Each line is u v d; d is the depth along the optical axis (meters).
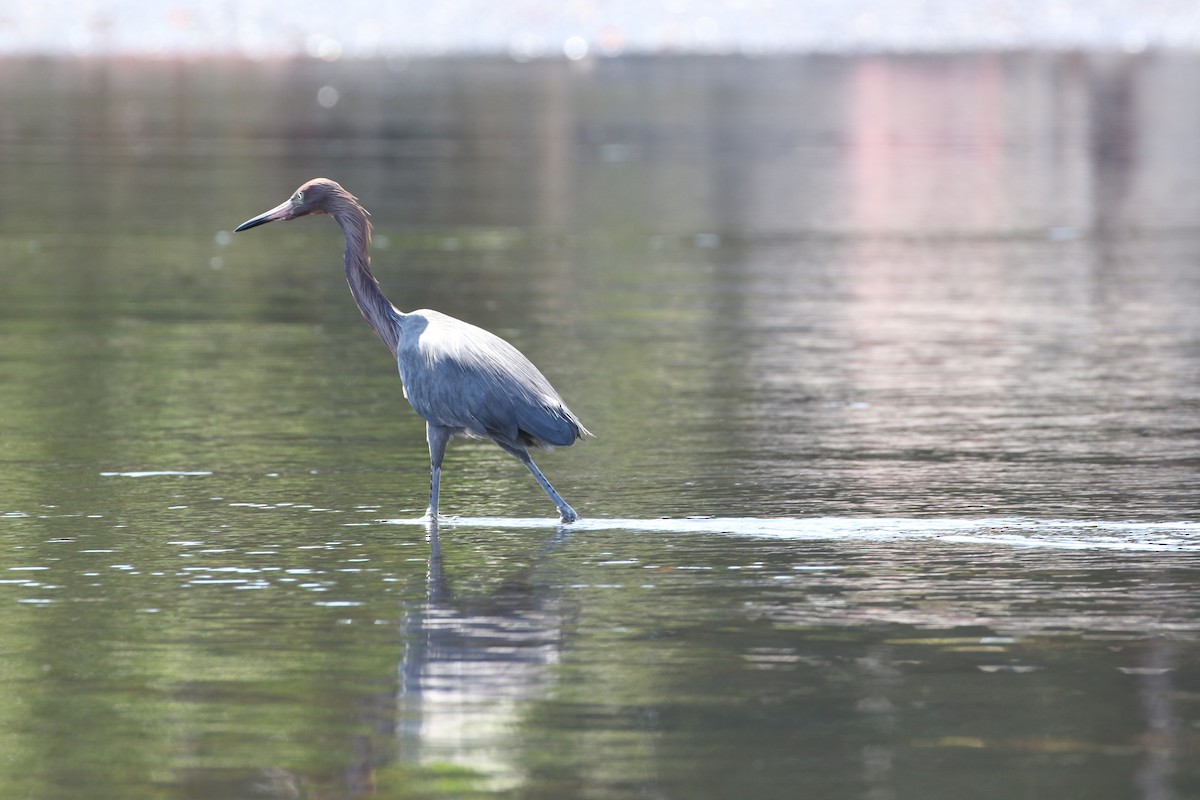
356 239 13.03
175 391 18.33
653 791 7.55
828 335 22.38
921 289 26.55
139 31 129.75
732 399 18.11
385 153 51.34
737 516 12.89
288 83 89.62
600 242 32.22
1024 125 63.75
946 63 107.88
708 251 31.12
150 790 7.59
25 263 28.78
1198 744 8.07
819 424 16.77
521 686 8.88
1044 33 132.12
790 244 32.19
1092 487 13.88
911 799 7.45
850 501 13.41
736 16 140.50
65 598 10.61
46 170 44.84
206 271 28.14
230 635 9.84
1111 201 39.66
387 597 10.62
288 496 13.59
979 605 10.38
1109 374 19.58
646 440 15.98
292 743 8.11
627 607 10.36
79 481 14.12
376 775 7.72
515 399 12.07
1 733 8.27
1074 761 7.88
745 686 8.88
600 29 137.88
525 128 62.12
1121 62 106.75
